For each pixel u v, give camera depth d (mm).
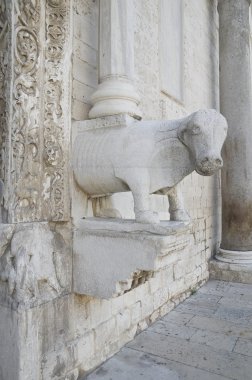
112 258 2068
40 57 2094
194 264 4887
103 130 2232
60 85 2201
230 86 5496
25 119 2002
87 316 2428
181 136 1934
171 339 3061
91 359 2449
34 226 2053
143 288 3305
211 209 5938
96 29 2715
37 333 1969
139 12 3561
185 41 4949
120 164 2062
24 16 1992
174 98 4422
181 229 1954
